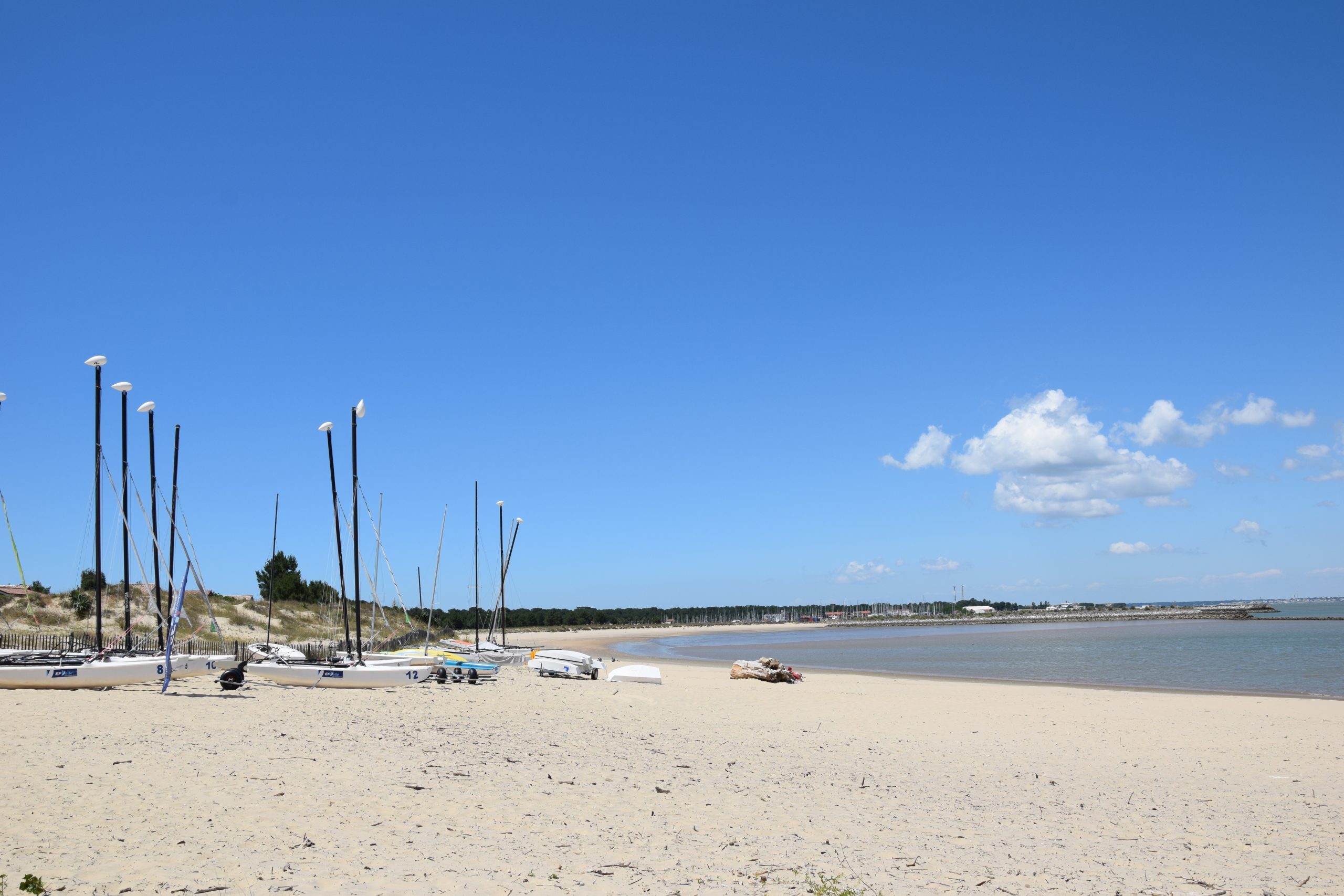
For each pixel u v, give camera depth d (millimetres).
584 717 24438
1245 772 18953
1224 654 67312
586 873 9445
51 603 51562
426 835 10648
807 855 10742
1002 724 26688
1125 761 20250
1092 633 125875
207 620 58375
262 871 8859
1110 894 9758
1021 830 12773
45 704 20484
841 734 23797
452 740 18406
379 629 71438
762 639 145750
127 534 33781
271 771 13883
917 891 9492
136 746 15305
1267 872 10891
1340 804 15594
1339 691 39625
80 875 8422
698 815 12672
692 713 27703
